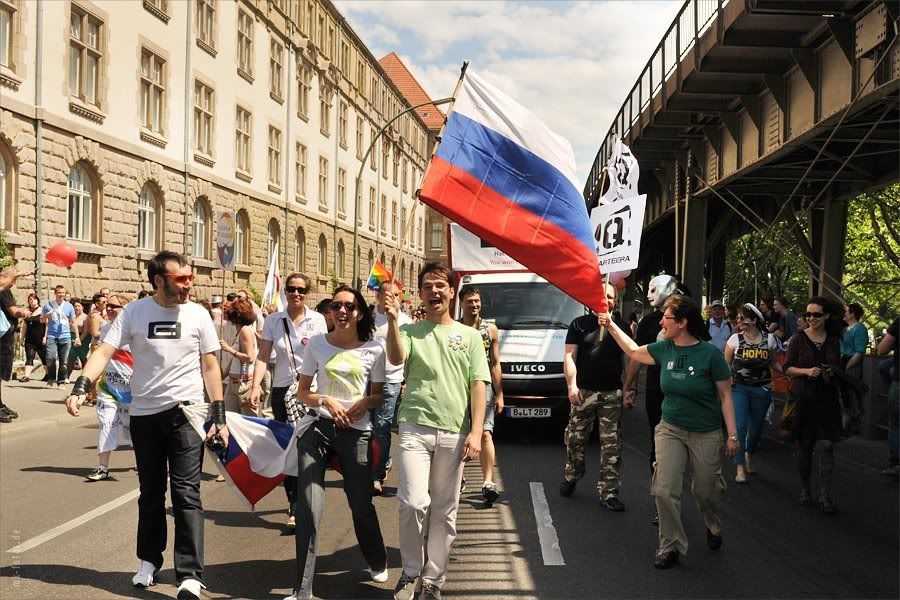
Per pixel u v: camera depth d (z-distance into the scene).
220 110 33.25
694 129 20.86
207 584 5.67
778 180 20.20
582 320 8.38
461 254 13.16
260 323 14.42
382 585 5.70
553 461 11.03
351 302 5.62
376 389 5.68
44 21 21.78
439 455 5.36
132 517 7.51
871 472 10.34
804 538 7.07
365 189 57.81
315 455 5.53
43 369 22.11
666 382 6.40
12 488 8.80
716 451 6.36
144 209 27.89
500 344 13.02
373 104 59.34
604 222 8.80
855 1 11.79
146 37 27.17
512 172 6.92
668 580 5.85
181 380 5.66
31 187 21.42
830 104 13.13
